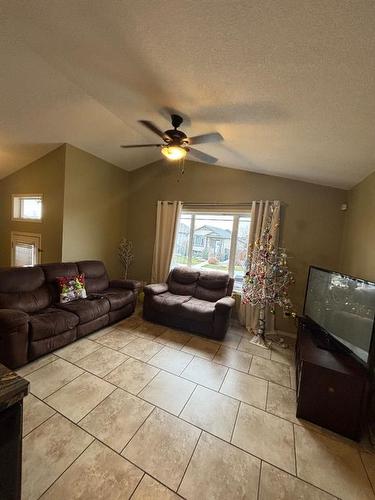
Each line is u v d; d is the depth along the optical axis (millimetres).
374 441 1737
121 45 1445
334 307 2223
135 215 4879
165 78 1675
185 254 4500
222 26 1067
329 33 957
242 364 2631
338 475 1457
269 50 1137
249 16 976
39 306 2842
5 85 2314
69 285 3127
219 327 3143
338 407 1778
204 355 2762
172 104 2049
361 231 2572
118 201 4723
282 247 3561
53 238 3793
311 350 2125
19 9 1424
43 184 3871
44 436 1547
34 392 1953
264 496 1299
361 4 806
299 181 3469
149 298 3627
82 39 1521
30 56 1937
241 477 1390
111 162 4449
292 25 965
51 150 3727
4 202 4531
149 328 3387
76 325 2766
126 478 1324
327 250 3344
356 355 1864
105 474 1336
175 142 2264
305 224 3447
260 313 3318
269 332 3549
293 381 2381
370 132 1640
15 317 2145
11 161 3953
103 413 1780
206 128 2361
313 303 2645
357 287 1898
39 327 2344
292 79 1310
